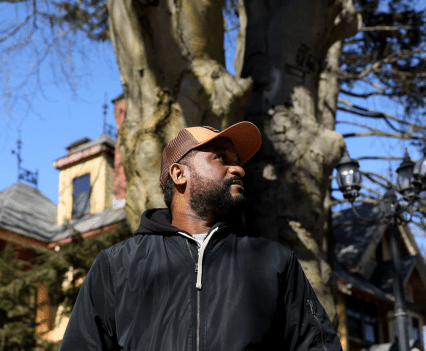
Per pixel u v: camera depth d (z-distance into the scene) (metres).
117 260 1.62
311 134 5.87
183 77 4.94
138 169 4.80
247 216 5.64
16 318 9.13
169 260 1.56
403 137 9.92
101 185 14.77
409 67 10.57
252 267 1.55
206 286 1.50
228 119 4.93
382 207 7.76
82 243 9.36
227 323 1.43
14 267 9.74
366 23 10.68
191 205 1.74
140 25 4.96
